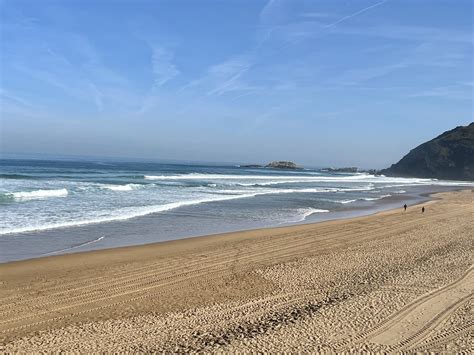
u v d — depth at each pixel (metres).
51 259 12.74
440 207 32.78
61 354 6.52
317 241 17.11
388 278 10.99
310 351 6.70
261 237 17.67
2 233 15.77
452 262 12.84
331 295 9.73
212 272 11.99
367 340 7.16
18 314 8.50
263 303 9.27
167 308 9.05
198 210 25.12
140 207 24.23
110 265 12.39
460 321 7.99
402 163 145.00
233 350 6.66
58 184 34.62
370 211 29.25
